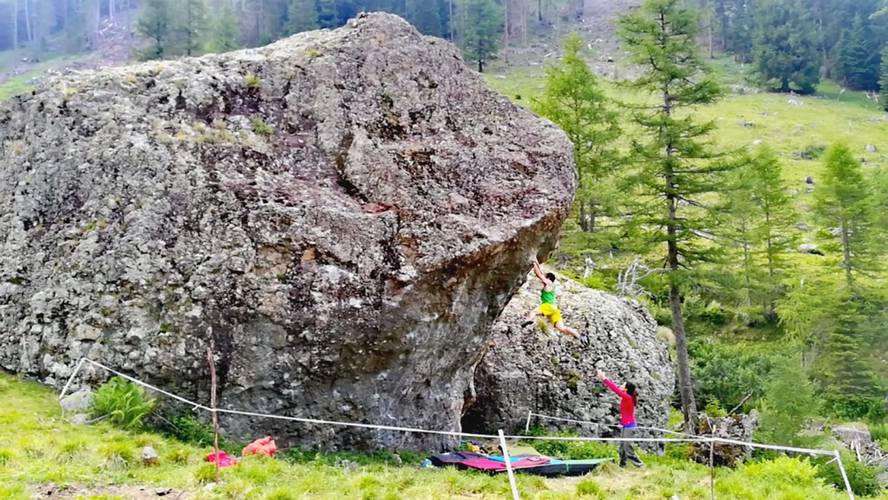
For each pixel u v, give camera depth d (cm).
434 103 1401
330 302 1153
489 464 1194
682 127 2670
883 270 4278
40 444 903
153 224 1152
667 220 2662
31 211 1265
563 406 1966
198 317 1117
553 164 1384
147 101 1262
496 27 9731
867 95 9719
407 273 1194
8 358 1213
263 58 1370
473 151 1348
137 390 1076
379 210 1240
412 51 1431
